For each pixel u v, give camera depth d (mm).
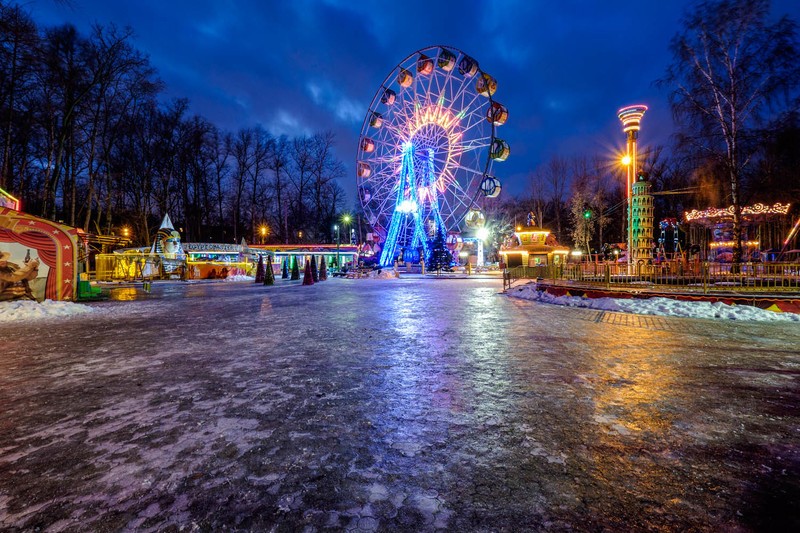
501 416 3359
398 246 43969
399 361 5320
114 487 2297
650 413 3395
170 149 41594
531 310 10930
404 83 34156
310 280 25344
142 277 32031
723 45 15648
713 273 11484
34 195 36438
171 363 5273
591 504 2084
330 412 3482
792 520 1920
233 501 2148
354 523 1948
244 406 3643
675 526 1895
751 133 16000
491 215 66500
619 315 9711
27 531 1899
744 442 2824
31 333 7730
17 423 3266
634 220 18672
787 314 8734
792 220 20594
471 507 2074
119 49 24672
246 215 55500
